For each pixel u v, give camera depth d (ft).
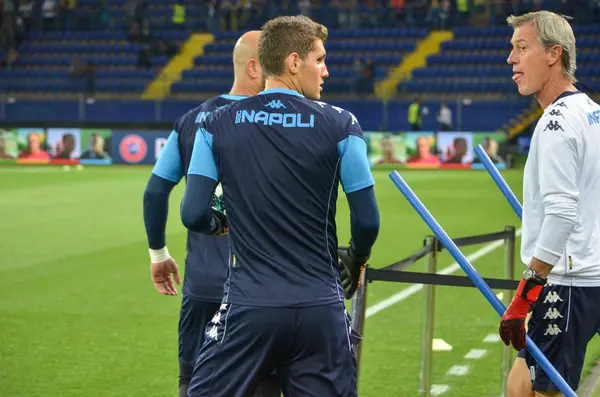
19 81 123.65
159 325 31.14
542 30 14.73
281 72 13.57
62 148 113.80
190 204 13.38
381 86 122.31
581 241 14.80
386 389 23.97
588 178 14.58
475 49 127.95
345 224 57.57
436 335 30.22
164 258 17.48
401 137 110.32
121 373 25.38
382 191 79.36
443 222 57.98
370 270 16.43
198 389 13.25
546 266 13.94
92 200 71.36
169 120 118.32
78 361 26.58
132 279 39.22
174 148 16.66
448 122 110.22
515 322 14.16
